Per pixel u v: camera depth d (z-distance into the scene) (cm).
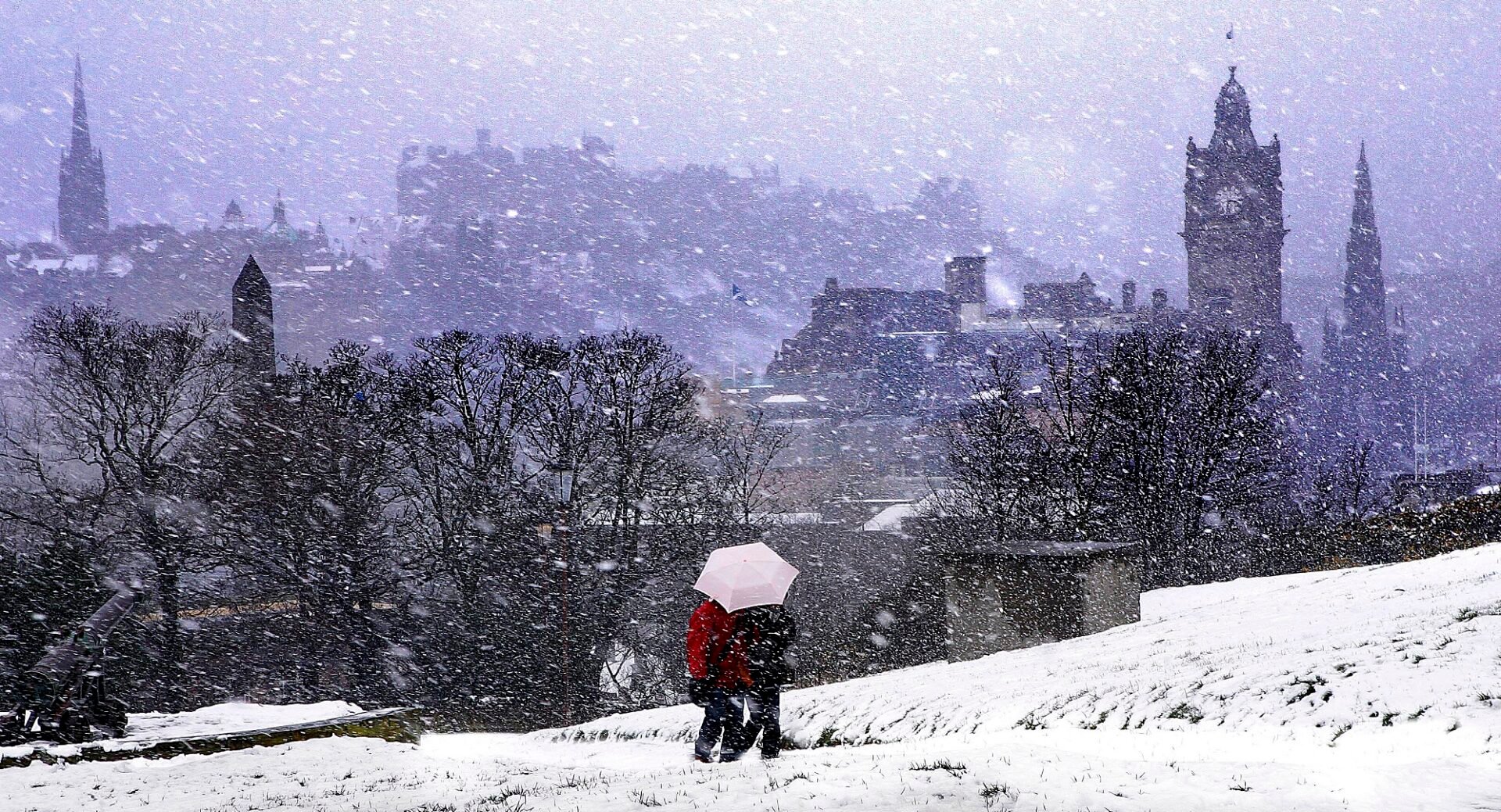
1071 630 2108
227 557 5872
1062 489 5888
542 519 5697
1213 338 6712
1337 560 5022
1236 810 624
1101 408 6047
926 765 842
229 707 2122
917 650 3950
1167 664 1388
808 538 8062
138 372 6438
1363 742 855
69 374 6494
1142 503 5791
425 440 6225
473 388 6456
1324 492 7569
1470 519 4409
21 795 1122
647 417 6319
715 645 1084
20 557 3897
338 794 1009
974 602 2116
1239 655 1322
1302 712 965
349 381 6500
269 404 6291
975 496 6681
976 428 6644
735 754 1087
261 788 1106
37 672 1580
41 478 6184
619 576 5684
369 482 6062
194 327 7088
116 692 4462
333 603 5788
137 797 1079
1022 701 1280
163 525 5850
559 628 5359
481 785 1031
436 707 5403
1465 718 854
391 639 5822
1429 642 1144
